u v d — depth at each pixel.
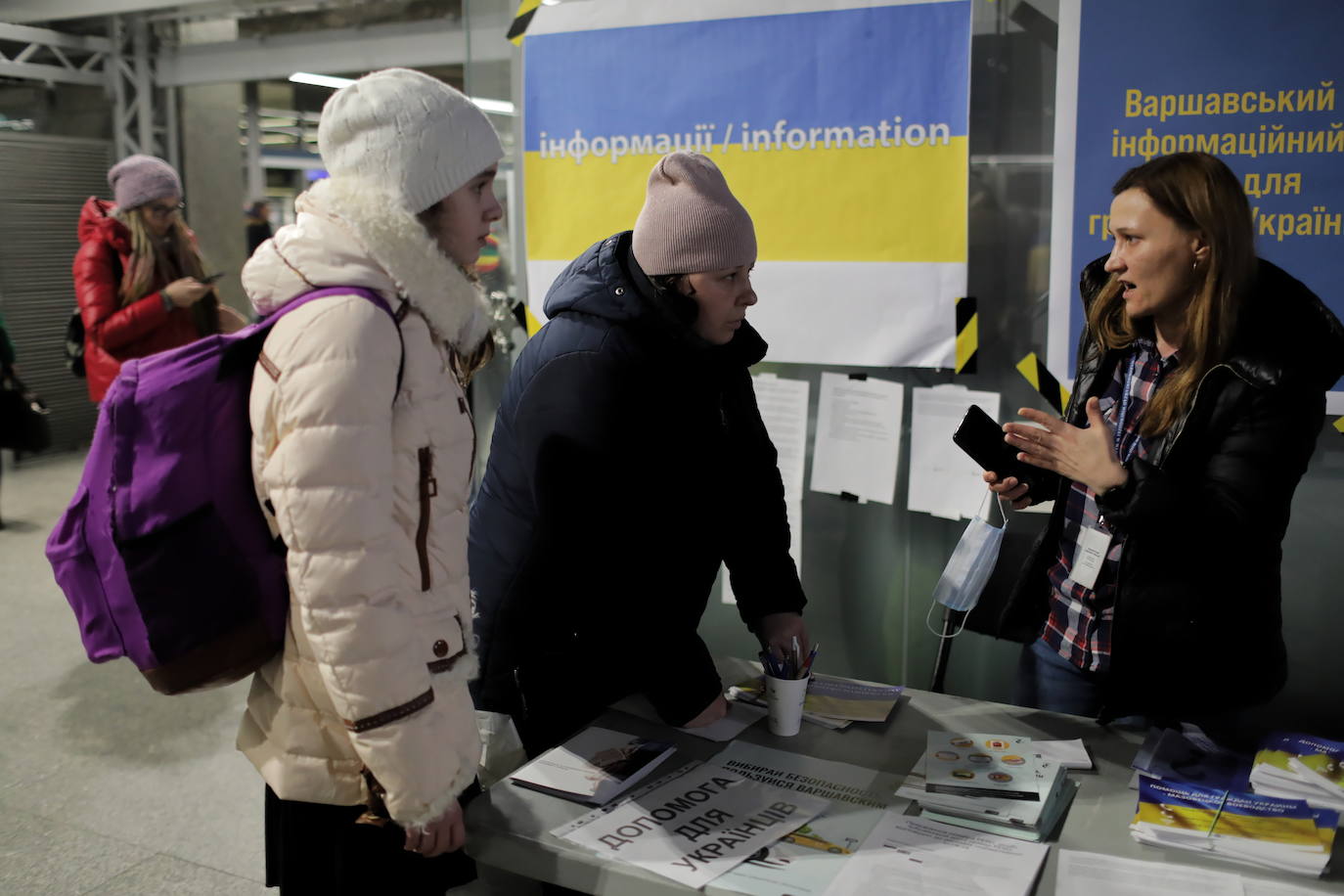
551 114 2.57
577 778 1.38
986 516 2.35
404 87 1.20
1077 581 1.77
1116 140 2.15
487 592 1.68
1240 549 1.66
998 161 2.27
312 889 1.28
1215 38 2.04
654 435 1.56
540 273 2.65
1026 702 1.95
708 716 1.56
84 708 3.19
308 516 1.10
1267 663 1.71
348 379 1.10
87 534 1.18
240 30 6.15
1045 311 2.29
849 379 2.49
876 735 1.53
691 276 1.52
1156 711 1.73
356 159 1.19
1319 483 2.14
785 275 2.43
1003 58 2.23
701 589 1.70
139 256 3.66
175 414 1.16
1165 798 1.29
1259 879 1.14
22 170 6.29
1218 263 1.55
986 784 1.32
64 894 2.28
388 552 1.13
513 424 1.61
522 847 1.23
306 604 1.12
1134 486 1.50
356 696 1.12
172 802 2.66
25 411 4.52
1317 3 1.96
